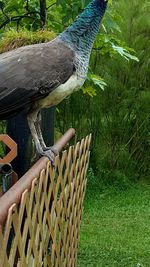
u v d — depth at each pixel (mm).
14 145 3209
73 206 3650
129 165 9539
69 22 4902
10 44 3547
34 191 2363
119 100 9414
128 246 6273
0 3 4855
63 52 2977
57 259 3178
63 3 4488
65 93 2988
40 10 4648
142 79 9500
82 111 9227
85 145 4039
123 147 9484
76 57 3023
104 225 7164
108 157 9391
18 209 2098
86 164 4191
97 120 9328
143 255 5934
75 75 3016
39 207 2500
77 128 9273
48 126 4012
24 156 3555
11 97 2770
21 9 4996
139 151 9602
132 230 6973
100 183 9141
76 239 4023
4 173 3176
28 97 2811
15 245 2027
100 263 5633
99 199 8500
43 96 2885
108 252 5988
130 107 9477
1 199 1965
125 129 9492
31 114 2957
